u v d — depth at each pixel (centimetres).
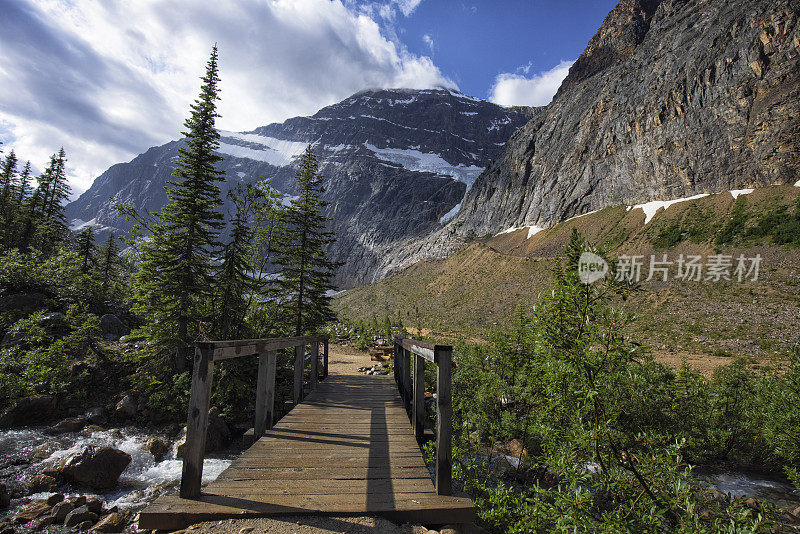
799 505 726
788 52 7044
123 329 1925
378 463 414
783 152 6550
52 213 4188
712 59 8162
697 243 6228
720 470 924
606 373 377
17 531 511
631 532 325
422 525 296
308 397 862
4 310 1700
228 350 367
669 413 938
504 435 740
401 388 889
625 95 10288
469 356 1223
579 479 373
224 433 1031
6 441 905
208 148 1574
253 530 268
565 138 12350
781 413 699
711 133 7731
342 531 273
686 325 3984
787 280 4419
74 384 1216
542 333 381
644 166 8944
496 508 481
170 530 281
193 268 1484
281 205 1689
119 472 739
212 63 1622
